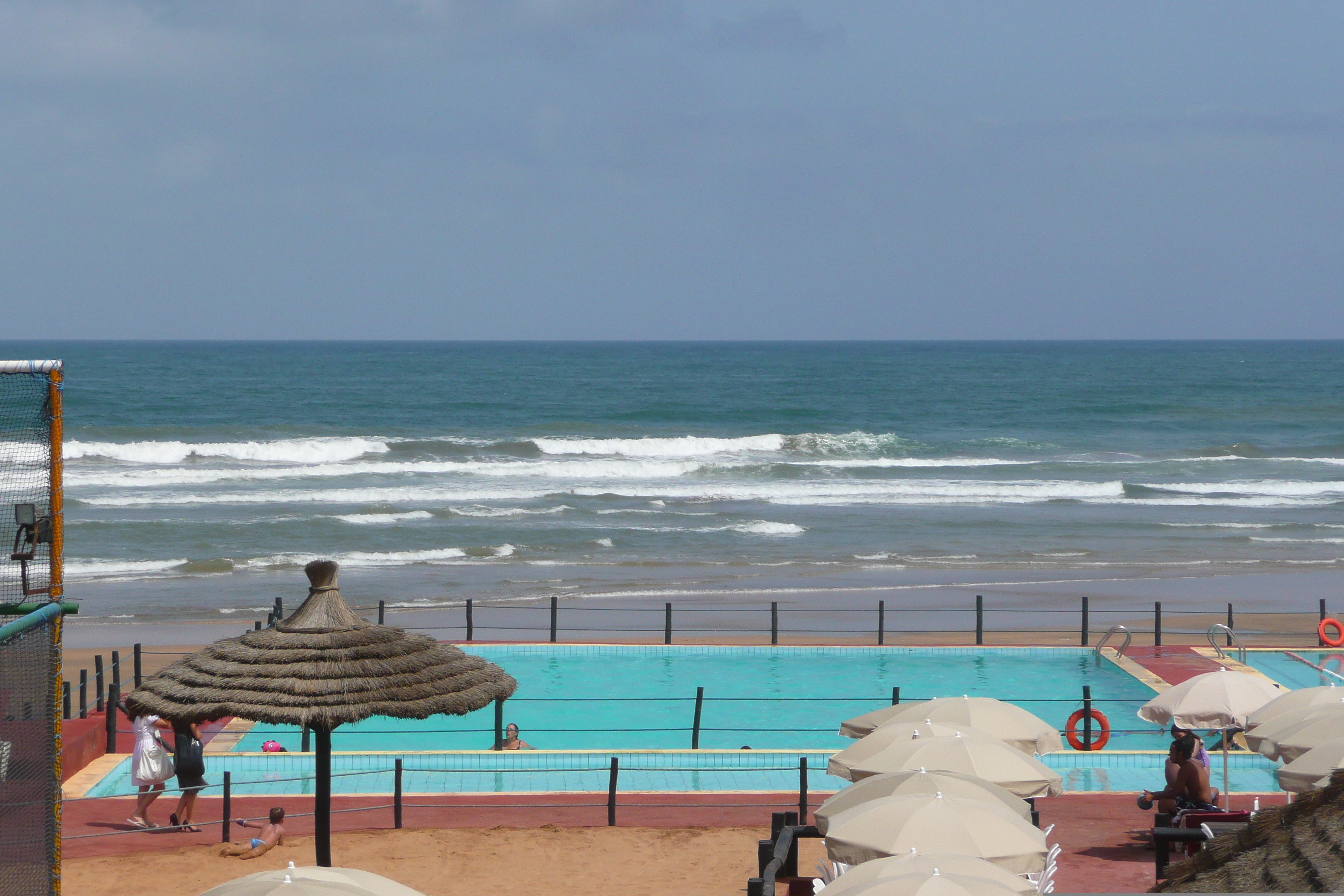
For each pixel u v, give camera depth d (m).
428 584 44.47
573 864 17.69
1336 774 11.20
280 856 17.77
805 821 19.52
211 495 64.31
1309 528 58.47
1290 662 31.98
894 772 14.74
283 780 21.12
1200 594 43.56
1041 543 54.41
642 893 16.70
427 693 13.12
